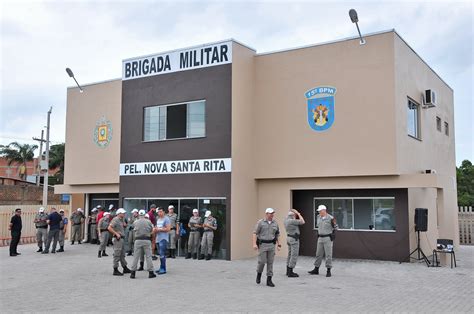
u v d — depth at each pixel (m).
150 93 20.50
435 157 21.38
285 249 18.67
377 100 16.84
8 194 41.88
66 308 9.66
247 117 19.17
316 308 9.47
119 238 14.00
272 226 12.23
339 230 18.11
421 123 19.45
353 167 17.14
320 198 18.69
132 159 20.78
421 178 16.14
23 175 63.62
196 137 19.08
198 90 19.17
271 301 10.15
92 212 23.84
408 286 12.01
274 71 19.12
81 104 24.67
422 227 16.33
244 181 18.75
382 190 17.45
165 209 19.64
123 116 21.23
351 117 17.31
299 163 18.27
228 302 10.07
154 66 20.48
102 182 23.56
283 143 18.67
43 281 12.96
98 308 9.62
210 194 18.50
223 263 16.72
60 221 19.95
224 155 18.31
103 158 23.66
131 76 21.14
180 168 19.39
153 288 11.79
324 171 17.70
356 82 17.31
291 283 12.47
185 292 11.23
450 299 10.38
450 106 24.78
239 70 18.84
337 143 17.53
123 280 13.01
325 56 18.02
